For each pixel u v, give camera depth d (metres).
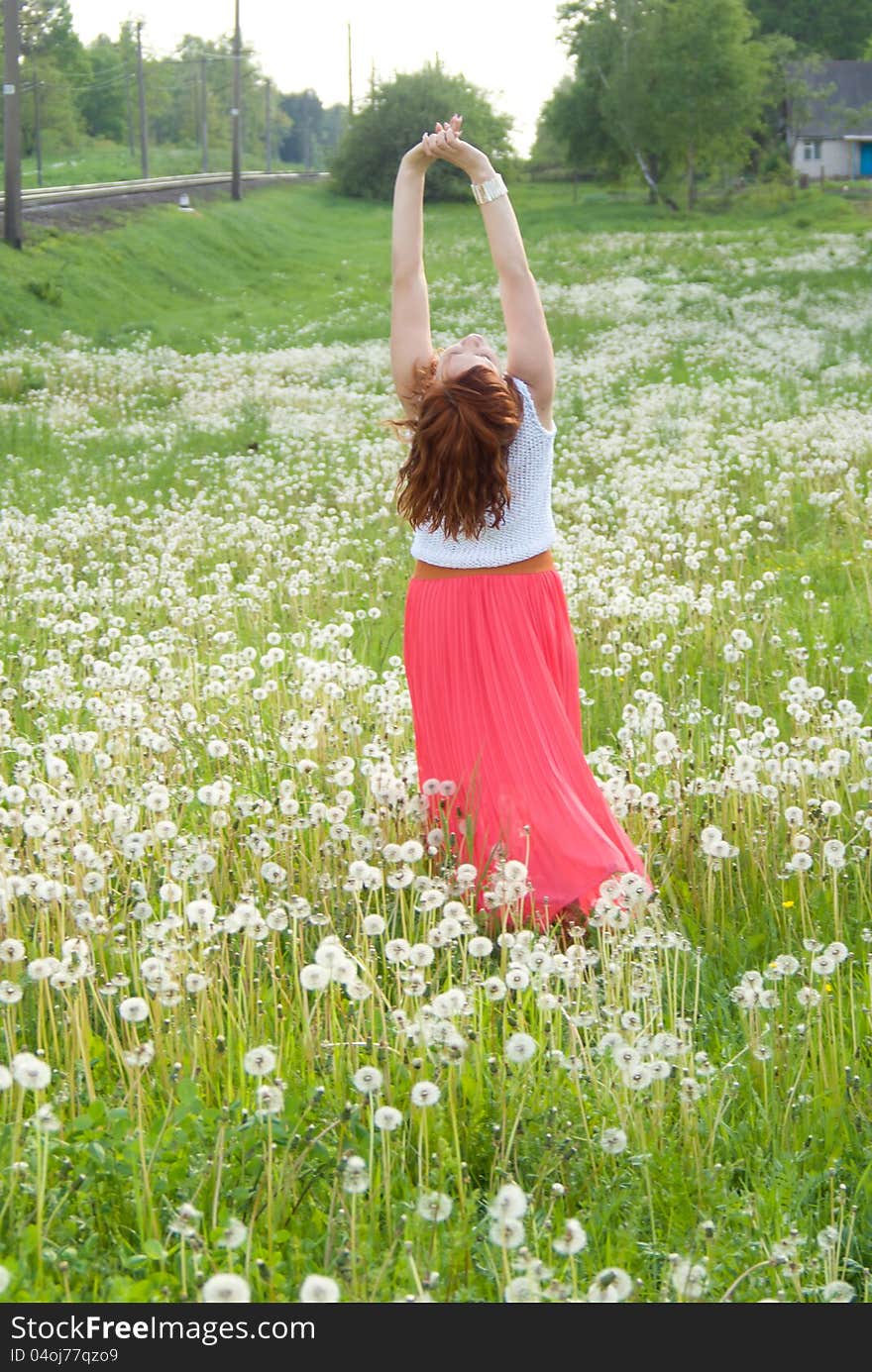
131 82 109.44
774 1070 3.12
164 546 9.37
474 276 34.50
